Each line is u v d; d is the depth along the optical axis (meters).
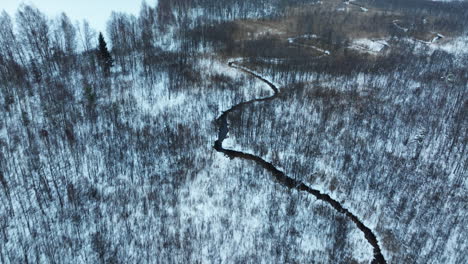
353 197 34.56
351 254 28.44
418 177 36.75
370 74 64.75
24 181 32.59
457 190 34.81
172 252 27.36
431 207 32.72
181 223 30.41
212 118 48.91
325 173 37.75
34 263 25.41
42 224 28.70
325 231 30.53
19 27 58.56
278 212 32.50
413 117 47.91
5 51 56.69
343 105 51.09
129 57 63.94
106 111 46.84
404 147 41.97
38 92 50.78
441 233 29.86
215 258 27.12
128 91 54.12
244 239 29.22
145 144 40.56
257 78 63.62
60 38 64.94
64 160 36.31
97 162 37.31
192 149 41.19
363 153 40.47
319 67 66.44
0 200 30.28
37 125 42.19
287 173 38.09
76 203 31.42
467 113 48.62
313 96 55.09
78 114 45.25
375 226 31.25
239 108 52.56
